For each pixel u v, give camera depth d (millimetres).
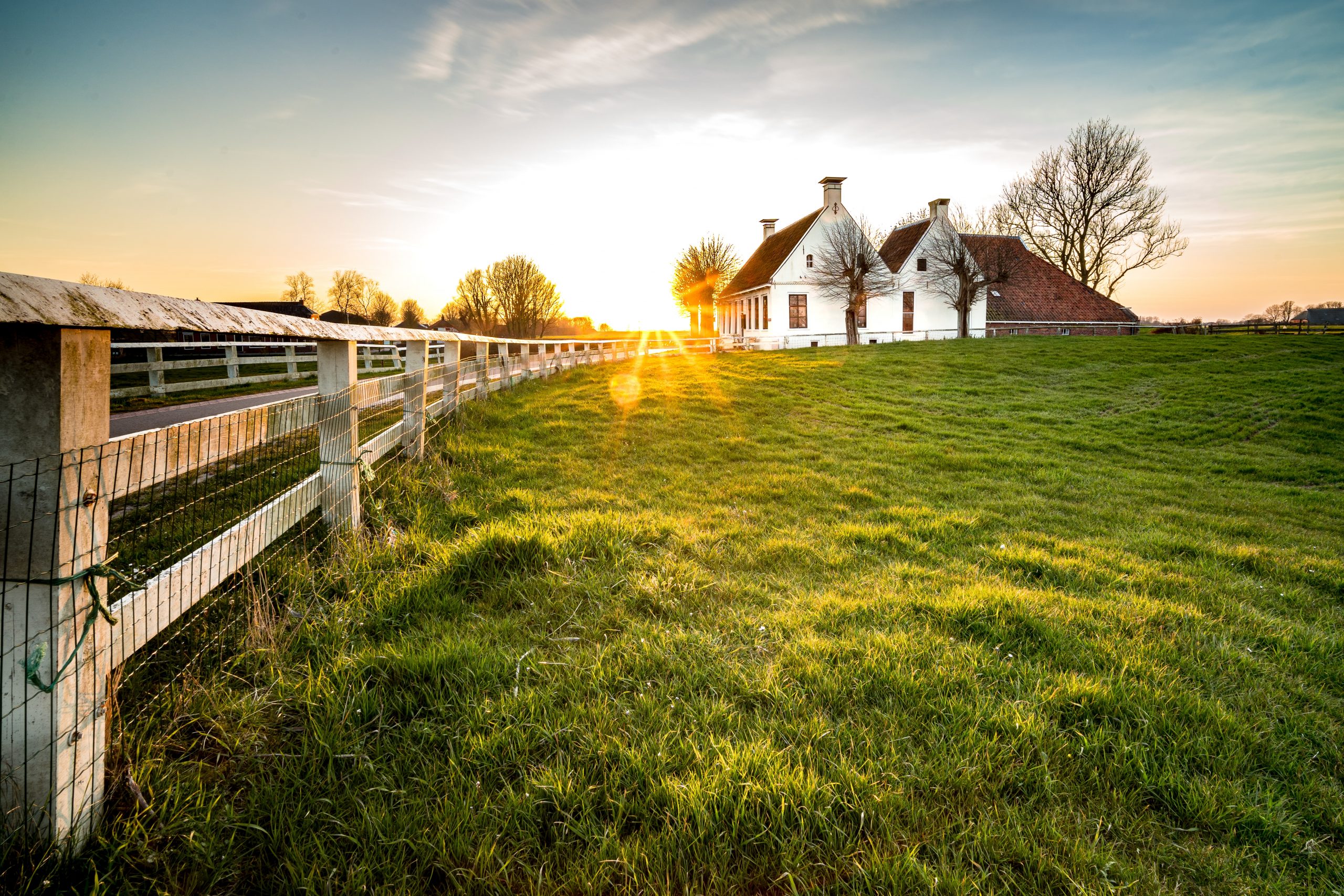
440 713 2824
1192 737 2953
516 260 72750
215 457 2723
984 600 4293
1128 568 5449
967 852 2246
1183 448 12594
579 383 17188
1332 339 31375
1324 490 9797
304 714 2764
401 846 2133
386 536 4793
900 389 18109
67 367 1788
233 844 2115
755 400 14859
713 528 5949
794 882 2082
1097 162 49656
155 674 2924
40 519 1798
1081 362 24719
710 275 65438
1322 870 2309
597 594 4141
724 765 2506
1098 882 2143
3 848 1790
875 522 6535
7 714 1824
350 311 100375
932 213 40844
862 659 3473
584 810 2303
